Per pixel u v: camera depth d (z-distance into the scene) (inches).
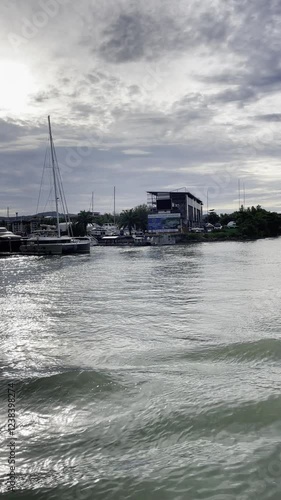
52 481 278.2
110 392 414.6
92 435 335.6
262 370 471.5
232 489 262.5
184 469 284.0
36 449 317.4
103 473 284.7
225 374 459.8
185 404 378.3
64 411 379.6
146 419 356.2
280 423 338.6
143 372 471.5
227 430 331.9
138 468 288.5
